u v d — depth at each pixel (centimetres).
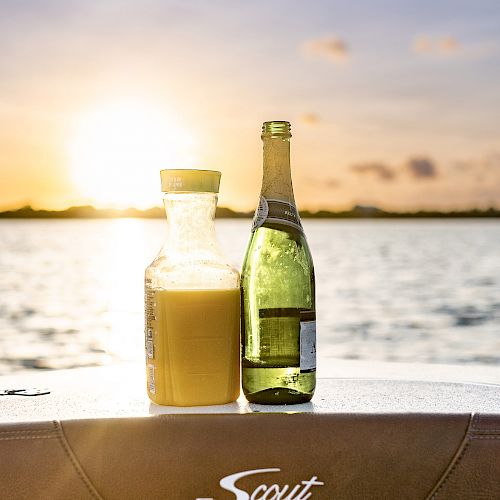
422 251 3506
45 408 108
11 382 136
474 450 96
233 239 3002
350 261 3042
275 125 115
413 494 96
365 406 109
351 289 2178
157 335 106
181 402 106
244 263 116
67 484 93
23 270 2691
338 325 1563
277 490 95
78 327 1375
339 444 96
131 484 94
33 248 3716
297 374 110
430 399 114
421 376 140
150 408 106
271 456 95
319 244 3928
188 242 107
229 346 107
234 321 108
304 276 115
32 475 93
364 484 96
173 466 95
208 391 106
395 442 96
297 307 114
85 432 94
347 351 1281
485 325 1529
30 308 1669
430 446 96
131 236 4309
